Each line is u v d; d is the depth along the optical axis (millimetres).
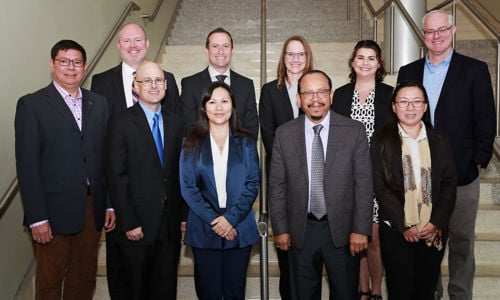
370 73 2855
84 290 2830
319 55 5852
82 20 4152
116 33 4863
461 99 2750
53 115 2619
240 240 2598
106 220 2826
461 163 2756
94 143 2738
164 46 6434
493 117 2729
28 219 2537
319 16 6875
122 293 2846
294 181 2535
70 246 2775
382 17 6527
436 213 2504
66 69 2621
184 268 3424
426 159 2520
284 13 6918
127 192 2564
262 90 3117
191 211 2658
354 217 2525
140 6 5668
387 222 2531
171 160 2656
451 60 2826
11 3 3105
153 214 2586
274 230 2609
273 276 3287
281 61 3057
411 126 2564
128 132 2572
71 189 2646
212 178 2566
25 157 2545
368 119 2838
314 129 2547
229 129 2633
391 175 2506
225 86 2609
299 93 2561
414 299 2604
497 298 3316
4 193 2996
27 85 3281
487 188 3902
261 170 3010
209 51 3082
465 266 2896
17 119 2586
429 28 2803
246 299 3316
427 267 2547
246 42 6648
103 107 2816
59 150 2623
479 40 5727
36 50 3396
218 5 7043
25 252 3318
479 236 3609
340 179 2496
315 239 2545
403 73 3033
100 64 4461
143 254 2602
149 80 2592
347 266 2555
